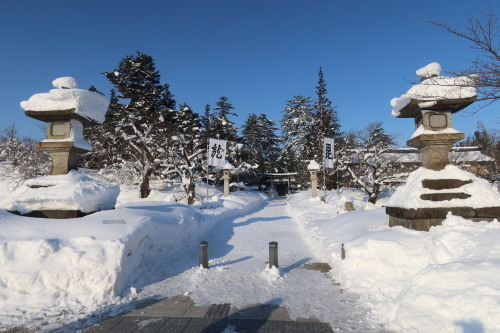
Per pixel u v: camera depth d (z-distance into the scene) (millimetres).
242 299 5203
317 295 5320
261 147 57781
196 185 35750
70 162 8516
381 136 31922
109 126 30531
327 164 26734
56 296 5043
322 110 46188
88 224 6512
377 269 5578
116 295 5305
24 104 8188
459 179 7422
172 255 8211
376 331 3953
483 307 3551
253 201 29172
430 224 7027
